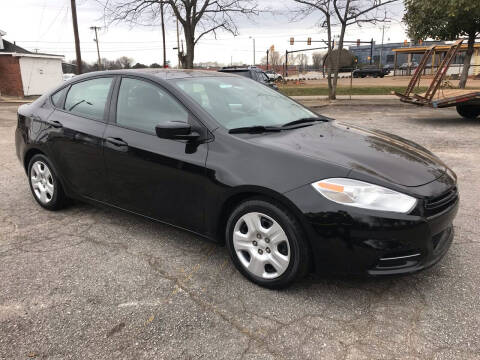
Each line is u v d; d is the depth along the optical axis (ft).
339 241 8.02
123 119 11.39
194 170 9.64
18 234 12.25
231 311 8.42
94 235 12.15
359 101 59.72
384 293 8.99
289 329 7.84
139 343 7.51
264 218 8.98
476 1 46.06
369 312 8.33
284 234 8.59
